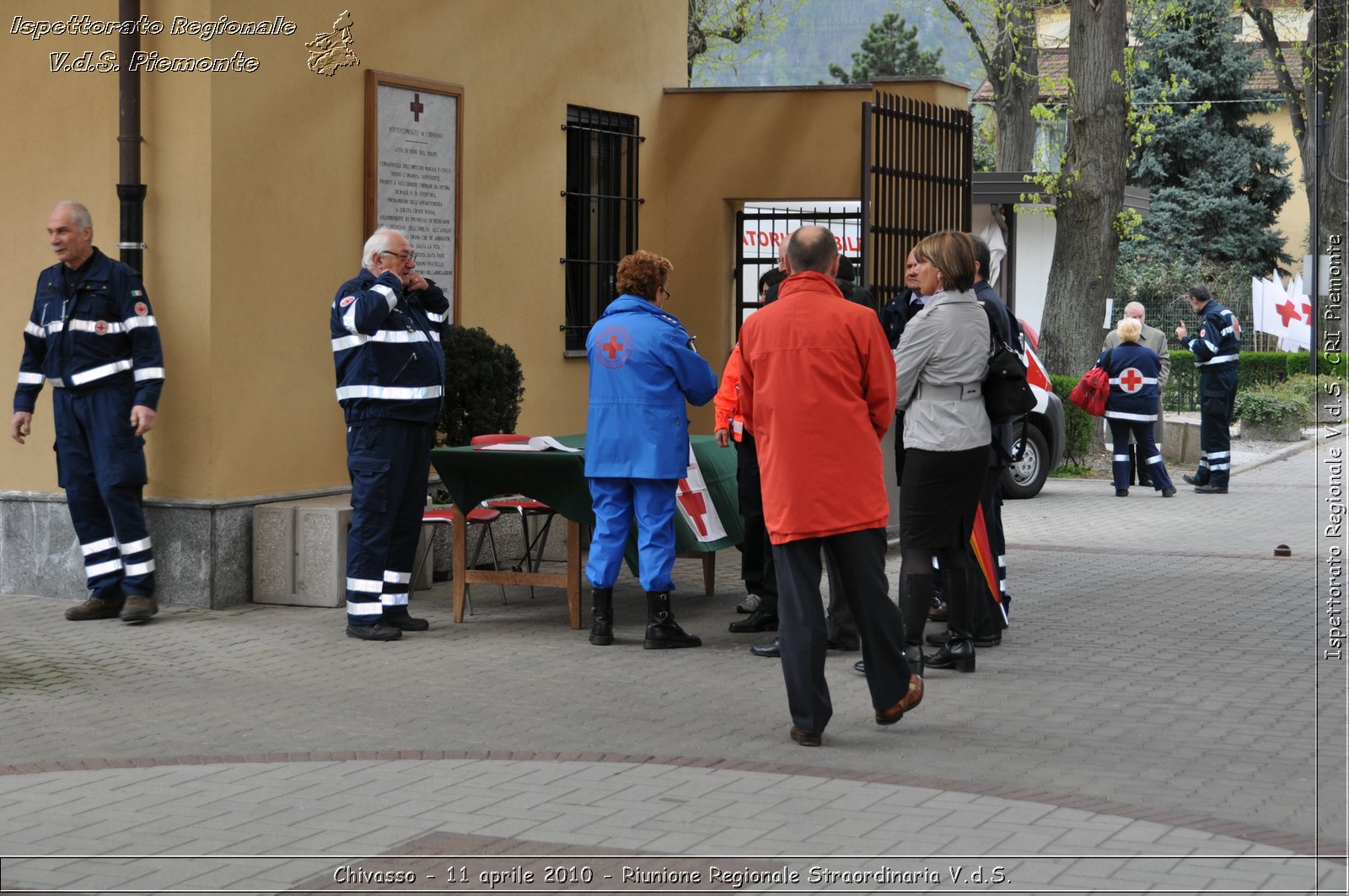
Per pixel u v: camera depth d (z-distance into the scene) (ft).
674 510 29.96
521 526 39.86
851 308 22.62
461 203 40.42
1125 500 58.34
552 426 44.88
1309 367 99.04
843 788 19.88
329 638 30.68
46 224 35.01
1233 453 79.20
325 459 36.60
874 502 22.72
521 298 43.24
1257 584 38.04
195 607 33.71
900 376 25.53
